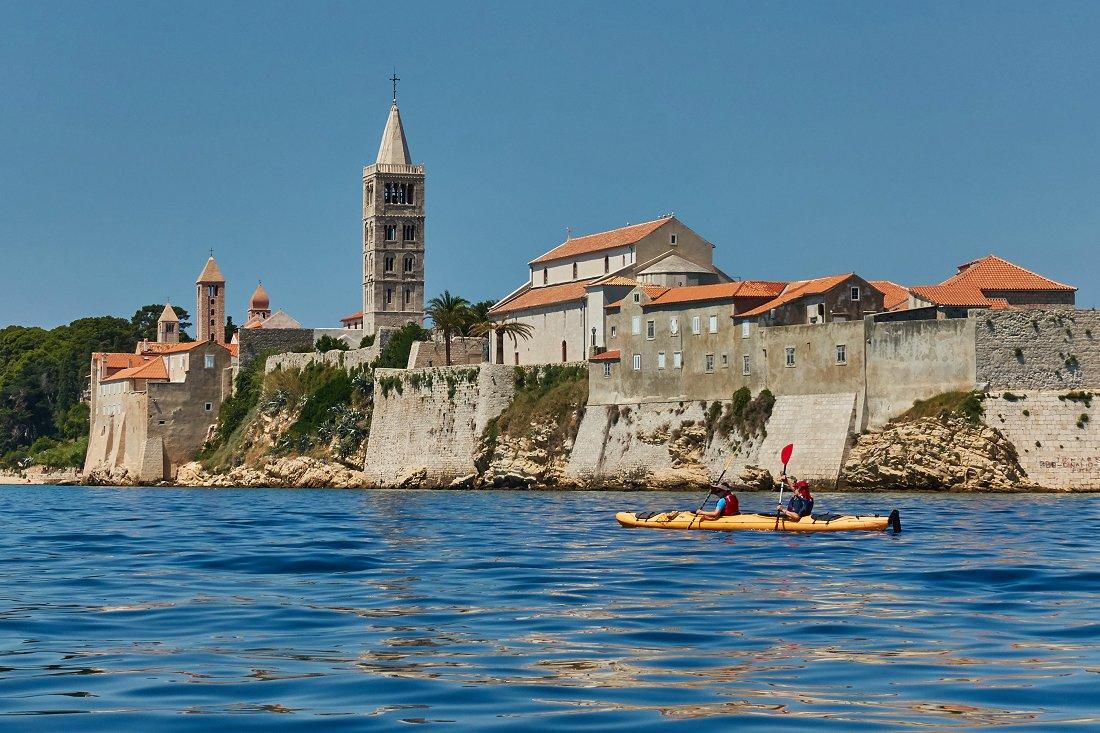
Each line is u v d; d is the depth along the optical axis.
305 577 72.12
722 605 59.72
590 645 49.50
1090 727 37.19
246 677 43.84
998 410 166.00
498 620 55.50
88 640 50.94
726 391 189.75
